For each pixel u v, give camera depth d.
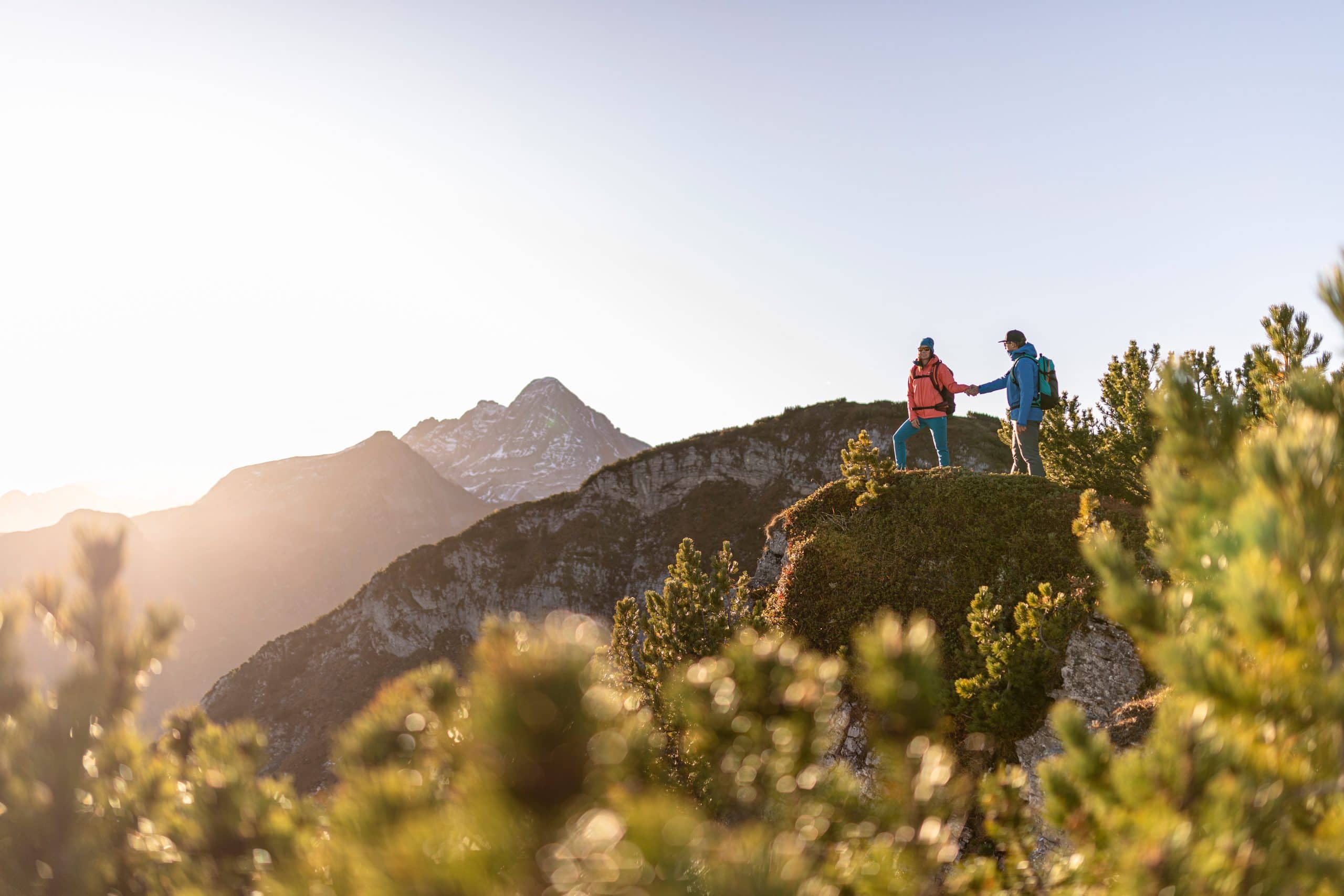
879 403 78.31
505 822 1.33
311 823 2.93
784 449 79.50
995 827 4.04
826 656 14.19
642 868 1.22
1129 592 2.84
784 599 15.83
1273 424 2.79
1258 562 2.11
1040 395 15.00
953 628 13.35
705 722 2.63
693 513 81.00
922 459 62.12
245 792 2.88
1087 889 2.89
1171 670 2.46
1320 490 2.05
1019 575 13.43
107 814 2.93
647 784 1.55
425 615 84.81
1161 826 2.09
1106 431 15.78
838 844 2.61
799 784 2.57
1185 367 2.87
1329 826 2.17
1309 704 2.11
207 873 2.66
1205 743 2.21
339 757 2.22
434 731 2.21
